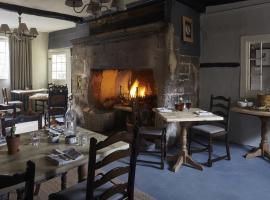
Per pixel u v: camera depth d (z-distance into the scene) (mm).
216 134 3699
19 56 7473
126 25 4918
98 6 2947
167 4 4195
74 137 2316
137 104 4715
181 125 3648
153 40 4332
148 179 3201
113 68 5160
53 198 1895
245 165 3668
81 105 6043
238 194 2848
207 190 2934
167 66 4180
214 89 4922
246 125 4586
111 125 5594
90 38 5547
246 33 4473
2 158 1911
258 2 4301
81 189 1954
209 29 4910
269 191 2918
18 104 6633
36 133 2590
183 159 3645
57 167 1763
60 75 7641
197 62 4977
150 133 3613
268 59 4340
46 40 8008
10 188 1454
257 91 4414
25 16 5645
